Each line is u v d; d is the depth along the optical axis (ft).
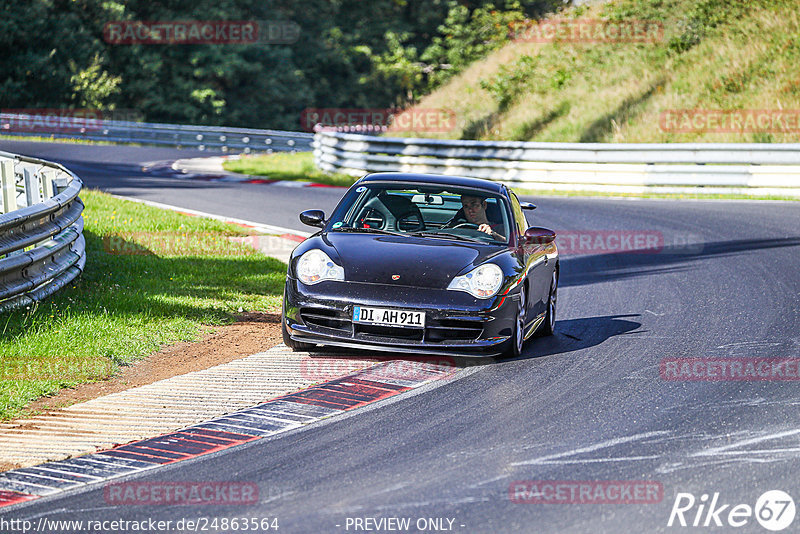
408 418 72.79
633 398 78.38
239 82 629.10
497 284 88.84
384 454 64.49
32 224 104.37
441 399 78.13
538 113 360.28
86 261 134.92
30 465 62.39
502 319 88.58
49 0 560.61
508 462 62.85
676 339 101.65
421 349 87.81
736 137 294.25
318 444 66.64
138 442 67.15
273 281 132.67
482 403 76.95
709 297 125.39
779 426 70.44
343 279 88.84
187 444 66.74
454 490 57.77
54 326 94.48
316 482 59.16
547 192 263.49
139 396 78.13
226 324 106.42
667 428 70.18
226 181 282.36
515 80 387.55
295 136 435.94
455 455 64.23
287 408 75.36
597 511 54.54
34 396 76.48
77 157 348.79
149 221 178.70
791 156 237.04
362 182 105.60
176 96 596.70
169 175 296.30
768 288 130.21
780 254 158.81
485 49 624.59
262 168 320.09
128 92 586.45
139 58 581.53
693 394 79.61
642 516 53.93
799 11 342.03
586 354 95.25
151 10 607.37
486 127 369.71
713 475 60.44
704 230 187.52
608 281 140.05
